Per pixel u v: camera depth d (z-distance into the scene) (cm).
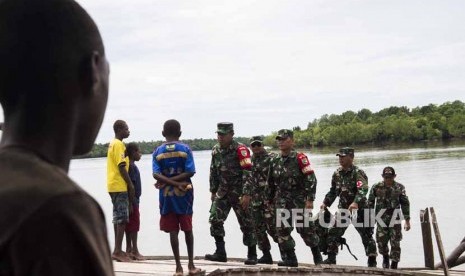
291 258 799
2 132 110
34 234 93
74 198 99
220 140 808
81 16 110
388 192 897
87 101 112
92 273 97
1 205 96
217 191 821
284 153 805
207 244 1884
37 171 102
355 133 9100
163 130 646
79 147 116
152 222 2531
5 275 93
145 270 723
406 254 1720
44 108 108
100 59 114
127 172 784
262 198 843
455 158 5950
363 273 681
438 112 9762
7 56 105
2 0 107
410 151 8162
